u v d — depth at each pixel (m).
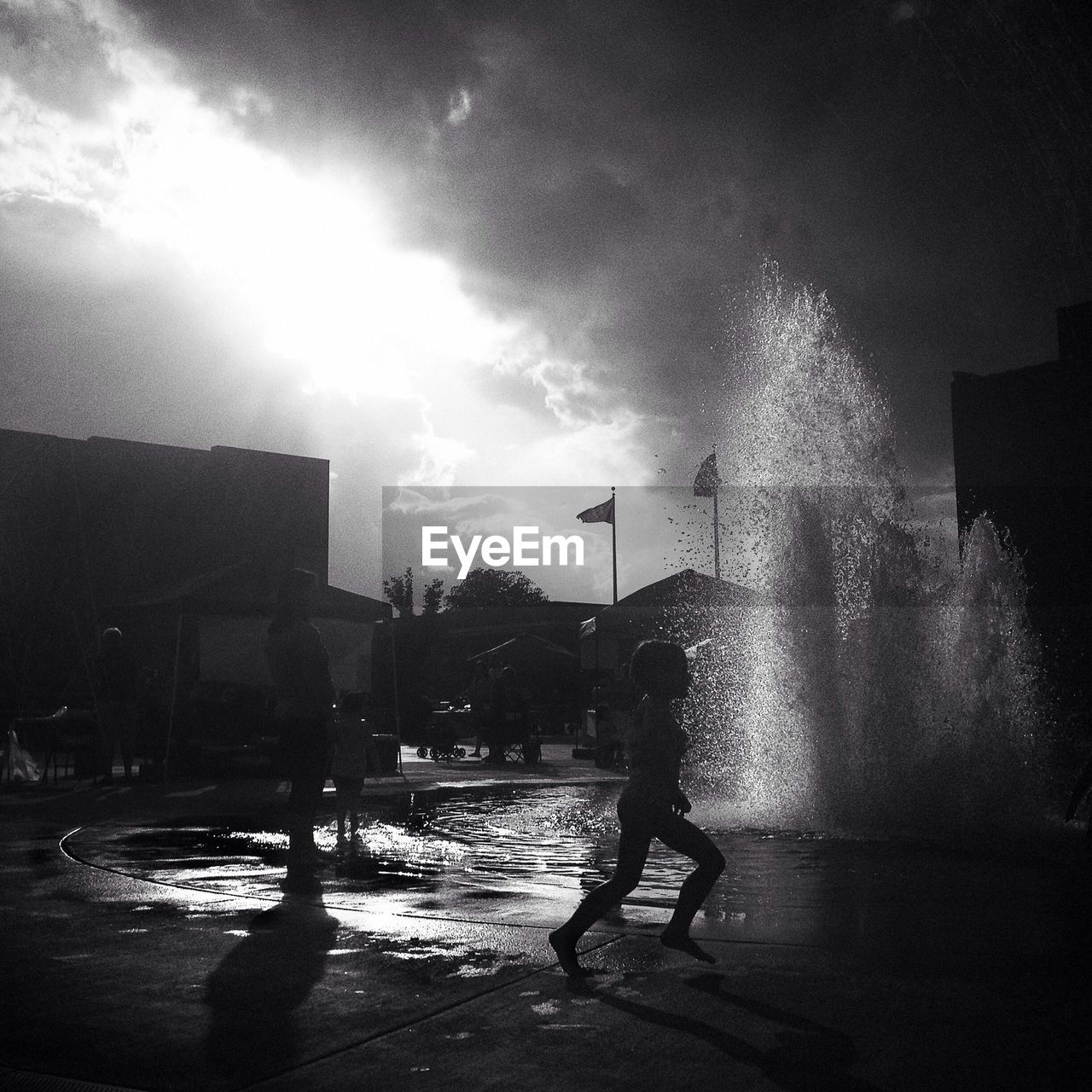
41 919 5.48
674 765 4.61
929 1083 3.13
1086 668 29.67
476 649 53.91
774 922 5.43
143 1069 3.29
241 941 4.97
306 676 7.27
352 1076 3.22
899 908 5.84
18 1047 3.49
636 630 24.25
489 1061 3.33
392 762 17.89
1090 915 5.60
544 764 21.52
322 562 40.47
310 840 7.23
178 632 16.38
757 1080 3.15
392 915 5.58
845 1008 3.87
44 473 34.38
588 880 6.88
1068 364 33.91
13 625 32.56
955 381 36.16
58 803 12.32
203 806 11.95
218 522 37.88
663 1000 3.98
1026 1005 3.91
